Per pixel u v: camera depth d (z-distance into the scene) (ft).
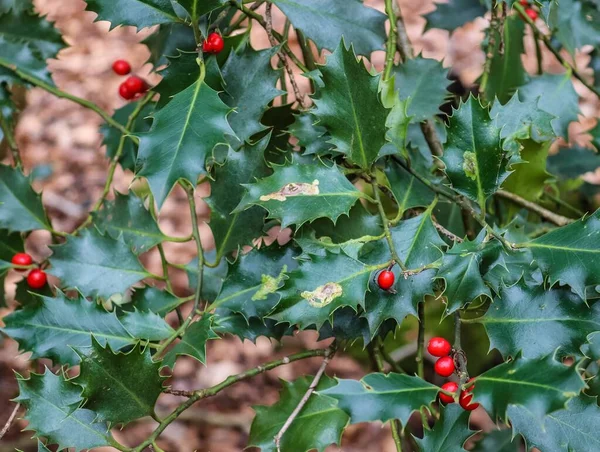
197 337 2.40
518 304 2.34
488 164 2.31
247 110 2.51
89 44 7.74
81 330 2.44
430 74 2.71
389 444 5.21
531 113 2.53
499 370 2.17
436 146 2.73
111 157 3.12
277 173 2.36
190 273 2.65
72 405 2.30
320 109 2.35
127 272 2.60
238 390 5.51
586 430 2.30
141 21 2.41
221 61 2.54
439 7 3.01
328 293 2.29
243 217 2.50
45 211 2.77
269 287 2.44
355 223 2.43
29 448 4.63
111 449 4.98
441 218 2.86
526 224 2.95
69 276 2.58
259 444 2.46
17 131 7.06
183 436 5.22
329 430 2.45
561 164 3.22
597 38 2.87
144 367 2.30
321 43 2.54
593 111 5.99
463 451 2.30
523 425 2.31
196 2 2.37
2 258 2.77
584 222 2.28
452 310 2.26
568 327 2.32
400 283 2.34
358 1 2.56
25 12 2.90
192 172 2.25
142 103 2.88
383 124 2.34
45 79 2.88
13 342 5.34
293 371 5.57
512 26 2.93
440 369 2.30
